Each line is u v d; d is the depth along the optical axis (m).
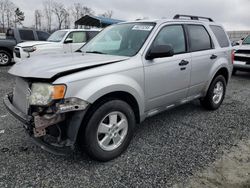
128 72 3.15
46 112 2.62
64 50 9.39
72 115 2.70
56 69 2.69
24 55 8.79
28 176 2.79
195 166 3.03
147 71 3.39
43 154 3.26
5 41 11.28
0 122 4.29
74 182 2.71
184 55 4.07
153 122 4.46
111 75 2.97
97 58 3.22
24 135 3.79
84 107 2.67
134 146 3.53
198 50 4.45
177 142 3.67
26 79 2.81
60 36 9.84
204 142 3.68
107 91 2.86
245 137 3.88
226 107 5.44
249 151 3.43
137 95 3.26
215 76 4.95
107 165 3.04
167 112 5.02
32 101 2.64
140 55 3.39
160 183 2.71
